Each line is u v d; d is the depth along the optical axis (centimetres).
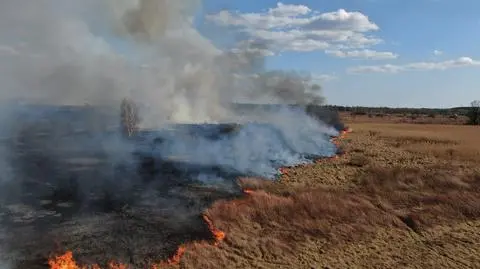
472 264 1830
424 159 3712
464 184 2870
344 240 1975
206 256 1673
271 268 1667
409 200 2527
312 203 2277
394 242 2009
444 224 2245
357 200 2425
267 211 2144
